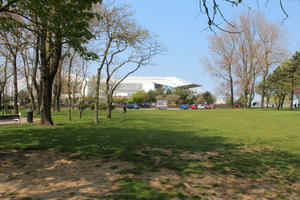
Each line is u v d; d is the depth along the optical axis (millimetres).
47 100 15086
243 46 55281
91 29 17688
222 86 72312
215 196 4602
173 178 5496
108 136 10922
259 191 4992
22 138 9969
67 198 4254
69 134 11289
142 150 8219
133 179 5289
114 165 6355
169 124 18281
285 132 14312
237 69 57469
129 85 137500
